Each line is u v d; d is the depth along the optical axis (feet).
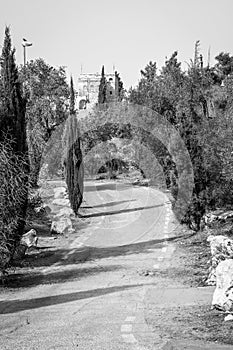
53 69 191.62
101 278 51.37
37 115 164.25
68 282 49.98
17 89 64.95
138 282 48.55
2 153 50.26
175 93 103.04
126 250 68.85
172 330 30.09
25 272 55.01
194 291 42.80
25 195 57.06
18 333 31.68
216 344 26.48
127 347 27.17
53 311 37.96
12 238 52.13
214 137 74.79
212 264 48.57
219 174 74.49
